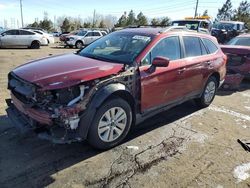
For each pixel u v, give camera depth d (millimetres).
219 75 6066
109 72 3717
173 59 4719
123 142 4199
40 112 3336
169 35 4730
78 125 3443
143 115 4359
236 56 8047
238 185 3324
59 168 3457
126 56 4227
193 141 4379
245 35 9453
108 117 3773
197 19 17141
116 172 3432
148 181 3293
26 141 4062
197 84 5418
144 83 4121
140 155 3854
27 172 3348
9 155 3688
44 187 3098
